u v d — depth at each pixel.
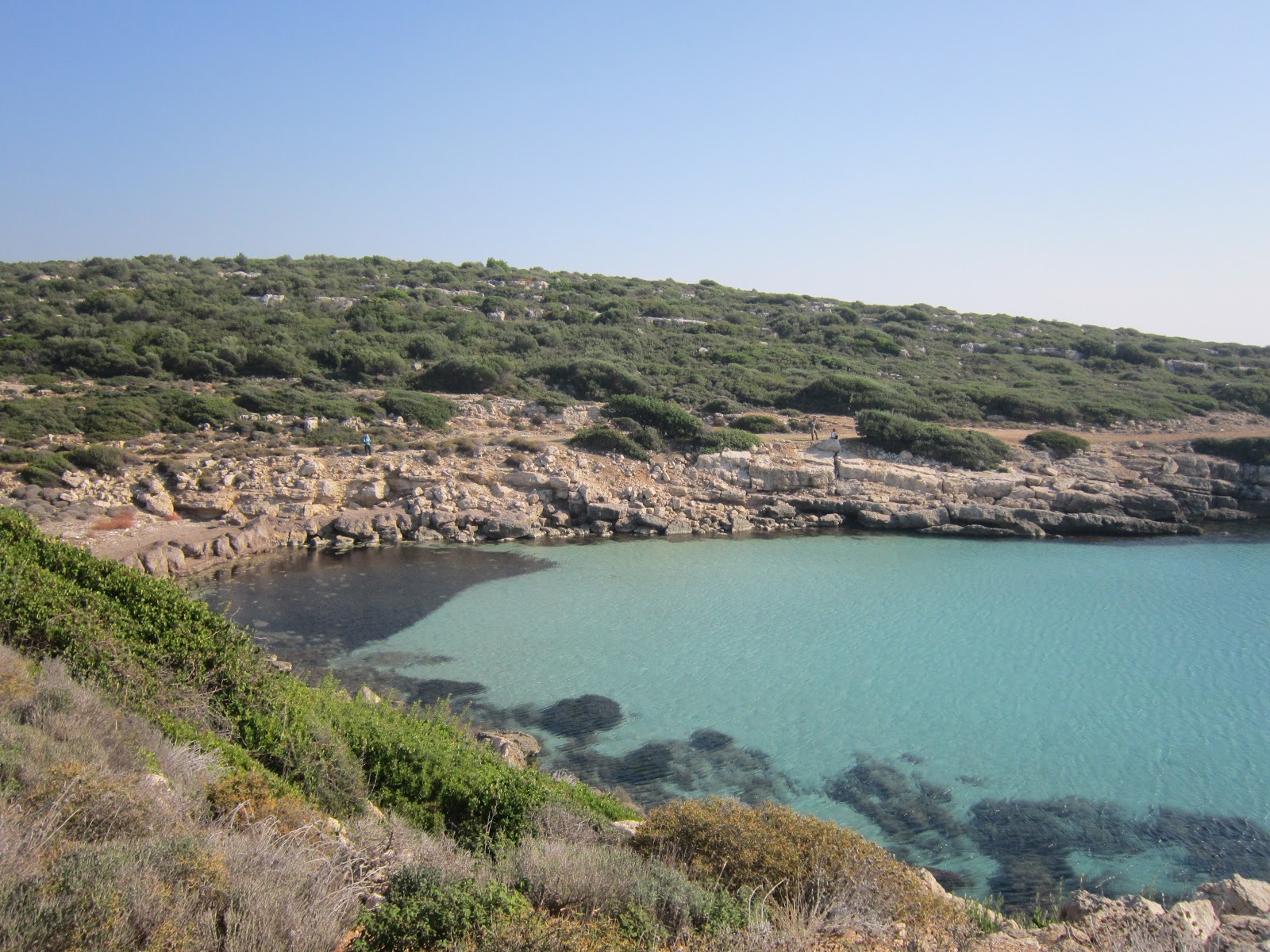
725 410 65.94
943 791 20.09
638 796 19.78
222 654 15.69
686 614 33.94
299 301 87.69
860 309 119.12
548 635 31.22
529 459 53.34
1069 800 19.64
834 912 9.76
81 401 54.81
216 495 45.72
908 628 32.16
